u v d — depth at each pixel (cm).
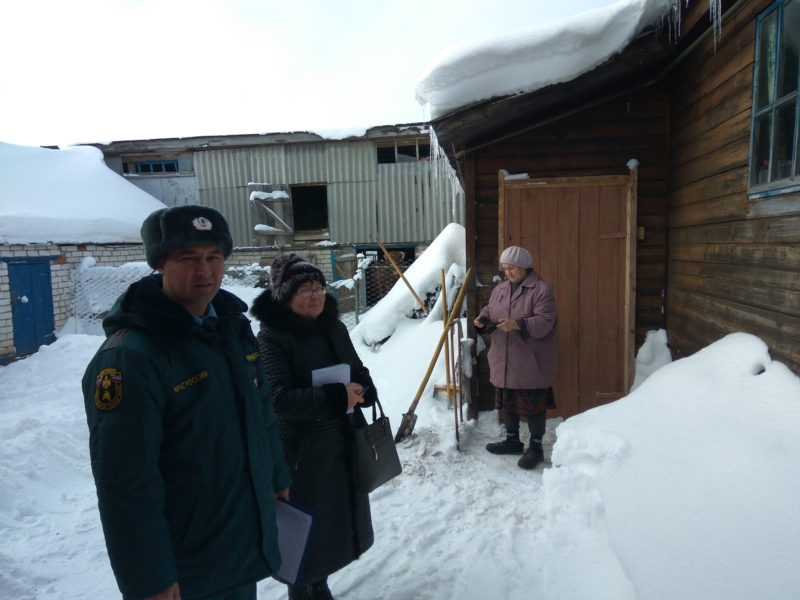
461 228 722
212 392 128
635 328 383
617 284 382
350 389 182
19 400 513
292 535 156
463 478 314
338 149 1198
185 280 129
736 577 139
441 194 1192
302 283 187
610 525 178
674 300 358
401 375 524
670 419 218
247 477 136
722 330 275
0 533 272
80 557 253
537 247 387
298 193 1480
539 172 384
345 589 217
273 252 1216
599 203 379
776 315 218
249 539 135
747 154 245
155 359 119
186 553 124
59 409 465
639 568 157
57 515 297
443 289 438
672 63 335
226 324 144
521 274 330
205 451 125
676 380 243
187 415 122
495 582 212
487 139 382
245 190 1218
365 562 235
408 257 1273
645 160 372
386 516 275
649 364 373
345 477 191
